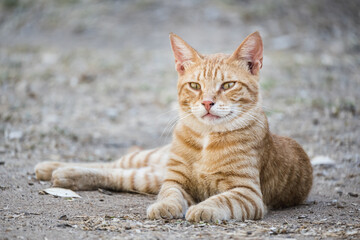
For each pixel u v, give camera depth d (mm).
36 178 6836
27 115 11117
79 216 5012
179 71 6457
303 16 21875
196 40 19172
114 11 23422
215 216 4961
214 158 5852
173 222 4918
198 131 6035
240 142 5867
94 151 9383
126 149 9766
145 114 12383
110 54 18391
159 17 22219
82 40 20906
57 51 18984
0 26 23922
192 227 4688
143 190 6781
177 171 6043
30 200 5613
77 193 6328
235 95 5957
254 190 5645
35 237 4094
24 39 21609
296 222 5137
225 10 22172
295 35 20016
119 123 11664
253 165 5812
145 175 6797
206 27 20750
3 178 6668
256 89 6184
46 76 15359
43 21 23672
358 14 22656
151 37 20484
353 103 11633
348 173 8023
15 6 25734
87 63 17062
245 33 20000
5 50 19297
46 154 8727
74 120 11500
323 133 10148
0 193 5855
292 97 12859
